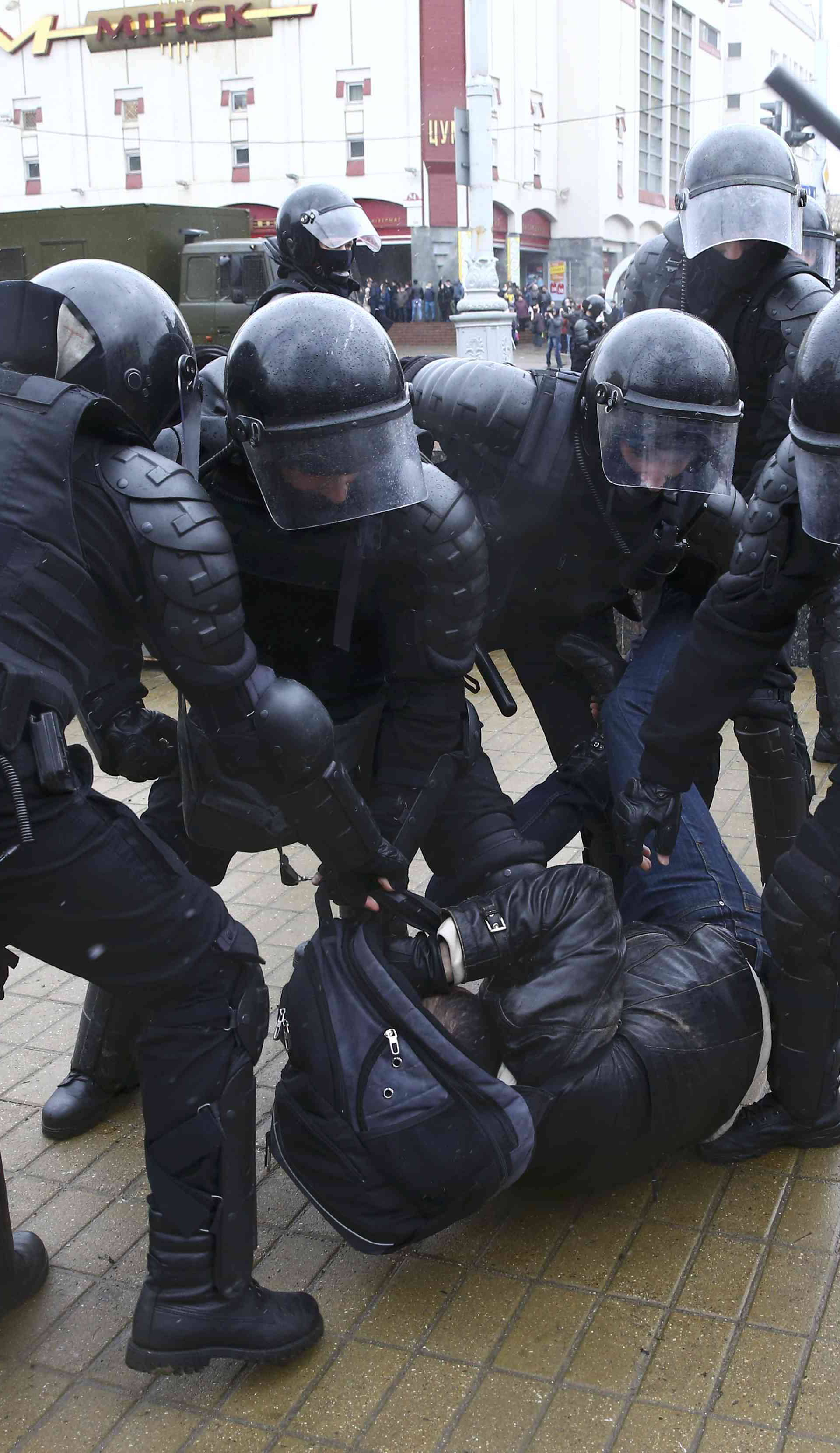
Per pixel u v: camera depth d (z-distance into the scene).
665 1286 2.42
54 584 1.92
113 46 30.50
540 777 5.12
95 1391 2.24
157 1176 2.16
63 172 31.84
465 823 2.77
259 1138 2.90
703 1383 2.19
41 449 1.94
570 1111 2.38
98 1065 2.94
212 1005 2.14
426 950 2.45
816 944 2.45
